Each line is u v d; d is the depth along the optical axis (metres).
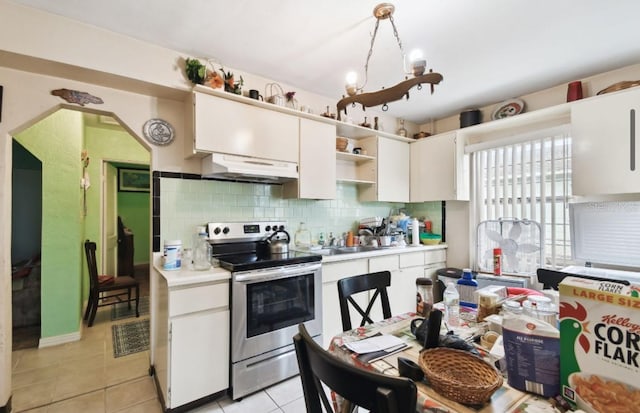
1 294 1.74
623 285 0.69
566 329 0.76
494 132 3.07
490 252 2.96
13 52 1.62
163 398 1.83
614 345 0.68
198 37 1.98
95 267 3.21
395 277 2.98
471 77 2.52
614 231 2.26
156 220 2.23
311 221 3.07
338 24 1.85
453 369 0.90
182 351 1.77
